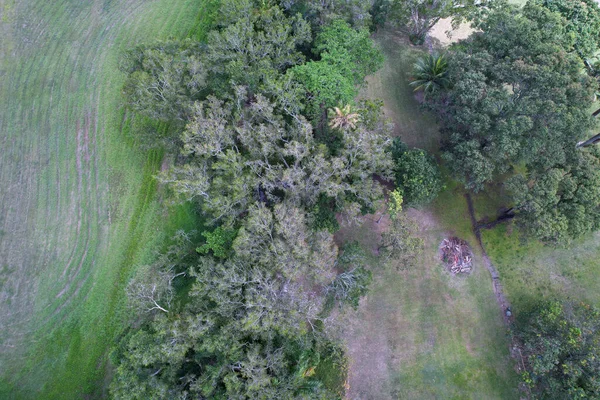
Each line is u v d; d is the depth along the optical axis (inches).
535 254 1163.3
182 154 1114.1
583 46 1180.5
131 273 1151.6
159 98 1143.6
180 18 1541.6
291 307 874.8
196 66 1097.4
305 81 1069.8
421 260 1165.1
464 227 1203.2
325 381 1026.7
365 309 1115.3
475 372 1059.3
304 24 1179.9
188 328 838.5
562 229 967.0
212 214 1091.3
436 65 1246.9
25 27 1523.1
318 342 968.3
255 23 1240.8
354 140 969.5
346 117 1018.1
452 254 1164.5
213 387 823.7
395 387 1048.2
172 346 834.2
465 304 1125.1
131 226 1210.0
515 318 1105.4
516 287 1136.2
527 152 997.8
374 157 986.1
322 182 971.3
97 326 1100.5
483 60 1082.7
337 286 1018.1
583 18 1198.3
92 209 1234.6
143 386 813.9
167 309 981.8
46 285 1144.8
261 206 989.2
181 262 1116.5
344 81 1067.3
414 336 1092.5
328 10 1243.8
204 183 995.9
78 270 1160.2
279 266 892.0
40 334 1093.8
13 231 1210.0
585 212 987.9
